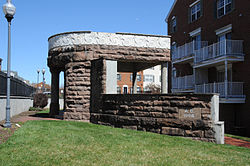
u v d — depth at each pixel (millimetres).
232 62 17047
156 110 9328
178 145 7203
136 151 6246
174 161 5488
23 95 21859
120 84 46469
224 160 5859
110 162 5203
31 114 18328
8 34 10234
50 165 4871
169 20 27156
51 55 14312
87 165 4957
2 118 12961
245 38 16109
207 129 8172
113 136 8070
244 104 16031
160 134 8930
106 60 11688
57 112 16016
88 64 12898
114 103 10844
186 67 23656
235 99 15883
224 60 16312
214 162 5598
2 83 12969
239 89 16312
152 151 6332
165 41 13930
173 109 8875
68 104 12984
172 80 24312
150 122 9391
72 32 13195
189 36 22891
